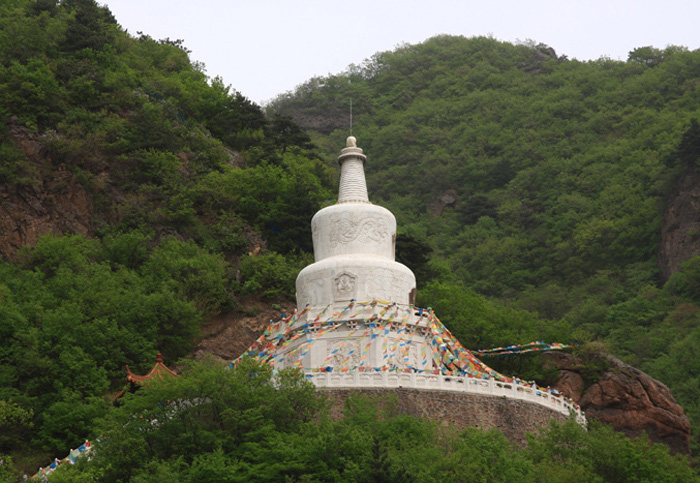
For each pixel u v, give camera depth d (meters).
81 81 94.94
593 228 137.38
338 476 44.53
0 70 90.38
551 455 49.06
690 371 100.25
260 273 79.88
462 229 152.62
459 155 168.75
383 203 162.00
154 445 47.41
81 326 64.62
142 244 81.31
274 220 87.75
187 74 114.12
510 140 171.38
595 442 49.31
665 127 156.00
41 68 91.75
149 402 48.34
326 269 59.69
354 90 199.12
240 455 46.56
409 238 83.06
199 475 44.75
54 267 75.50
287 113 194.75
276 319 77.06
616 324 118.75
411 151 173.62
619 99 172.50
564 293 130.25
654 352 108.50
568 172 156.75
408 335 57.56
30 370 61.34
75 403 57.78
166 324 69.69
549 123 172.88
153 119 94.56
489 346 70.62
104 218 86.25
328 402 50.75
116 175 89.25
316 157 106.88
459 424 52.44
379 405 51.34
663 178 141.50
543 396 55.91
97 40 101.94
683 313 114.88
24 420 55.88
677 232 130.50
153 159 90.19
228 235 84.94
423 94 197.38
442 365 57.44
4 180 83.44
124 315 67.75
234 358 73.19
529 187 157.88
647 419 65.75
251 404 48.59
